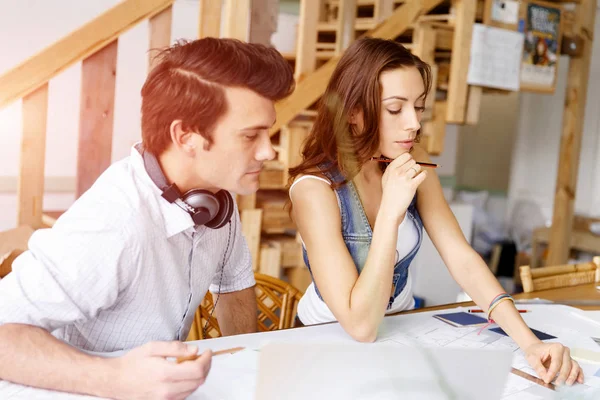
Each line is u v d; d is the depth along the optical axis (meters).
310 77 3.05
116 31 2.56
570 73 4.34
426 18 3.47
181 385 0.87
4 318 0.94
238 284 1.44
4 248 2.29
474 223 5.33
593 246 4.55
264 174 3.05
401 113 1.35
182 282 1.16
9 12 3.44
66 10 3.60
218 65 0.95
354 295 1.22
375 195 1.53
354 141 1.37
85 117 2.61
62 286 0.95
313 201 1.37
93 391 0.90
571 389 1.07
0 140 3.46
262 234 3.35
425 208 1.58
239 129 0.99
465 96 3.55
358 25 3.43
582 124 4.39
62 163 3.67
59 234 0.97
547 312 1.50
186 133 1.00
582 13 4.20
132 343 1.13
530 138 5.48
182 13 3.84
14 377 0.92
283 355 0.78
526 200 5.43
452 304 1.56
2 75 2.43
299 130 3.08
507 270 5.20
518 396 1.03
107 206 1.00
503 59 3.69
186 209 1.08
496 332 1.33
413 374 0.80
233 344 1.17
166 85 0.99
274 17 3.07
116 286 1.01
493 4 3.61
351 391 0.79
